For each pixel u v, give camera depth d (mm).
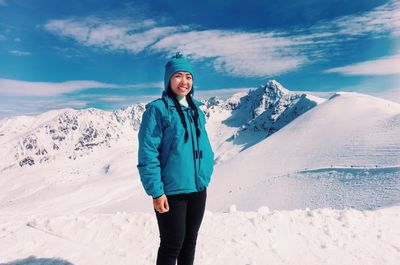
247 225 5598
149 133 2980
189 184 3061
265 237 5191
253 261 4480
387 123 88000
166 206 2979
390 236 5465
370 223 5902
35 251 4867
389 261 4652
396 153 61469
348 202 40062
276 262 4520
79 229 5758
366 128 90688
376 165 57375
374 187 42750
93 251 4891
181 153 3039
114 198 169750
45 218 6207
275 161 86375
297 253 4797
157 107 3020
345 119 110562
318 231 5484
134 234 5527
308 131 107688
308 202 46250
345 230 5551
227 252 4730
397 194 35750
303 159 79688
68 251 4863
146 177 2936
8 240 5242
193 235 3365
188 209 3277
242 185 70000
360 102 128000
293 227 5602
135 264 4461
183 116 3092
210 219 5910
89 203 163125
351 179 51156
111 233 5613
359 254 4809
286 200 50094
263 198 55250
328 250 4898
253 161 91625
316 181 55500
